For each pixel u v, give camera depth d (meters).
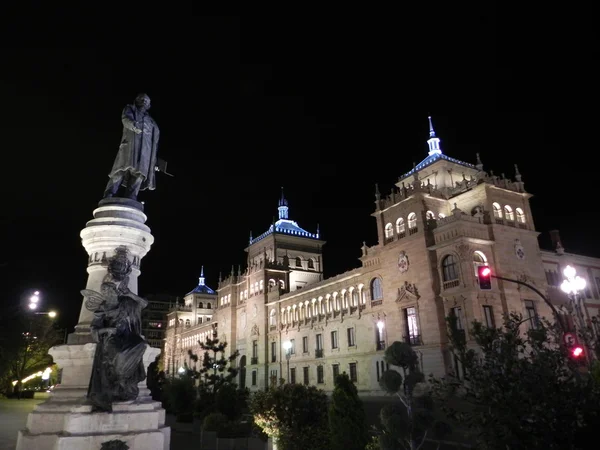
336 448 13.45
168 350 117.69
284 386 16.92
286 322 67.31
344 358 53.78
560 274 47.53
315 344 59.97
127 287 11.12
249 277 79.81
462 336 8.94
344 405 13.70
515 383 7.53
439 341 40.69
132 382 10.55
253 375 72.44
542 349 8.39
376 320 49.56
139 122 14.05
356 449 13.23
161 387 36.00
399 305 46.22
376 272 50.88
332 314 57.38
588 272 50.22
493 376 7.73
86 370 11.27
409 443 9.05
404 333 44.91
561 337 9.80
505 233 43.91
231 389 24.48
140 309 11.23
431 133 57.38
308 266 84.69
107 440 9.84
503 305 40.56
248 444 18.48
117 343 10.35
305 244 85.81
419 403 9.29
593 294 49.38
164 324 147.50
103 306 10.55
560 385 7.64
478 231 42.38
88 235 12.90
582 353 17.14
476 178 48.88
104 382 10.24
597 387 8.33
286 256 78.38
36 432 10.27
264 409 16.08
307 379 59.91
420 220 45.59
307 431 14.95
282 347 66.81
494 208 45.16
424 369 41.72
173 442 20.62
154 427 10.72
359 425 13.53
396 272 47.41
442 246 42.81
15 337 47.47
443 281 42.28
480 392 7.78
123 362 10.24
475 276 40.41
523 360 7.85
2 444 15.81
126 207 13.15
